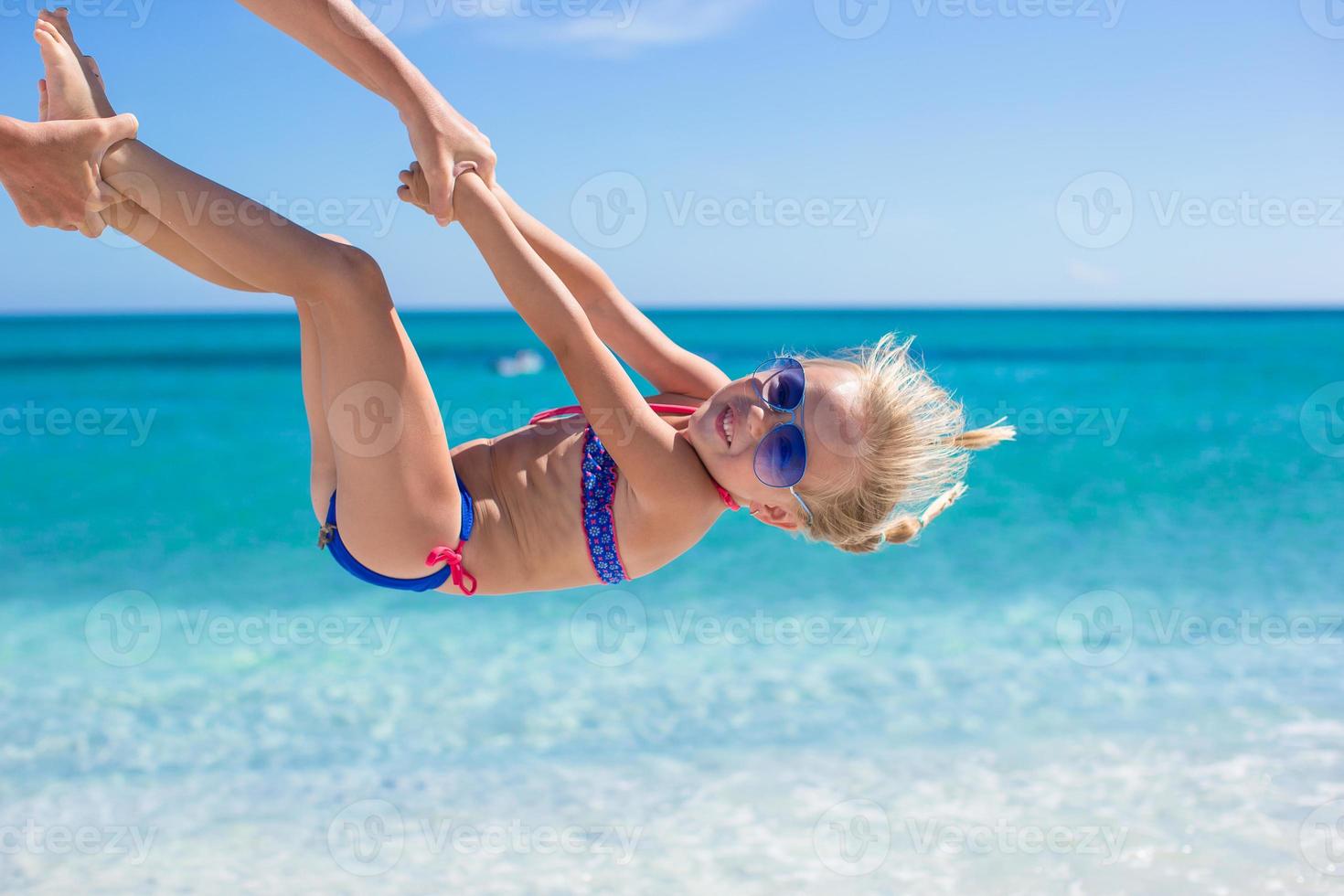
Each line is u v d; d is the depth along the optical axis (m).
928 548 10.93
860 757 5.61
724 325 79.38
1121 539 11.30
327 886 4.42
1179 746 5.62
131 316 97.81
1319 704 6.20
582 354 2.49
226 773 5.49
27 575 9.83
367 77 2.50
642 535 2.66
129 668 7.09
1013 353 46.81
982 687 6.62
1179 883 4.34
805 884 4.40
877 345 2.86
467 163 2.50
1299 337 59.88
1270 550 10.67
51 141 2.22
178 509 12.93
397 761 5.64
